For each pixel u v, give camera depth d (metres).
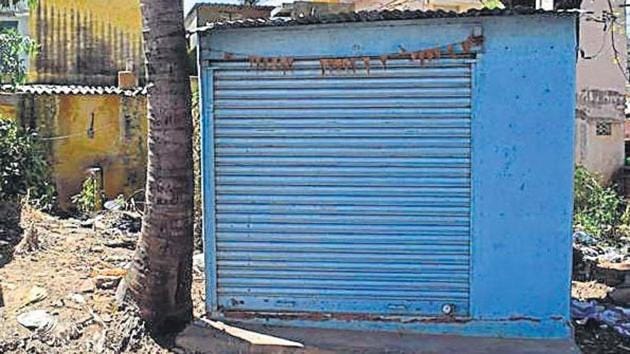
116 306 6.27
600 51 15.62
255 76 6.36
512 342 6.02
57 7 18.80
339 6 14.74
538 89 6.04
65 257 8.11
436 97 6.16
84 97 14.24
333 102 6.29
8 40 13.21
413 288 6.32
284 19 6.14
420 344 5.96
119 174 14.55
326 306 6.43
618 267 9.09
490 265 6.20
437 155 6.21
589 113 17.72
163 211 5.92
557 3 8.39
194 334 6.09
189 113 5.95
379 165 6.29
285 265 6.46
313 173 6.37
